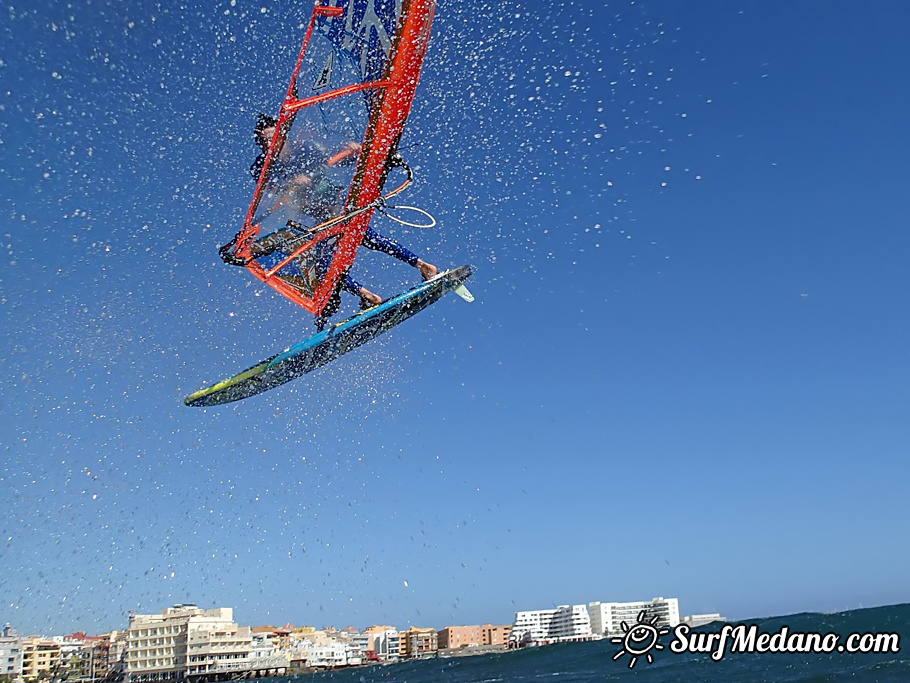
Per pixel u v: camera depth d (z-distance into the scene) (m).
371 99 5.69
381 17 5.35
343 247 6.88
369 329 7.62
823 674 13.99
